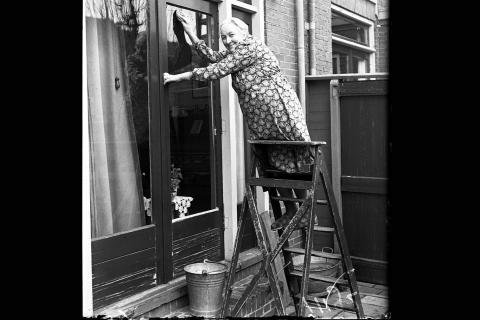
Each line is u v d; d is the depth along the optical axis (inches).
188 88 169.6
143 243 149.3
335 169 208.7
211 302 152.9
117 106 145.9
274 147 153.6
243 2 197.8
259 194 202.1
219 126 183.3
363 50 324.8
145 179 153.8
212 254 178.1
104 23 142.8
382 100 200.2
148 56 154.0
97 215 139.4
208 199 179.0
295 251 160.7
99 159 140.8
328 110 217.6
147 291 149.0
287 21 216.5
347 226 207.9
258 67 145.7
